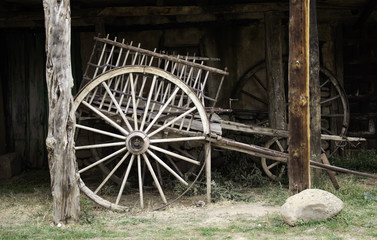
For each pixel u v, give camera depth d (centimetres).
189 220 572
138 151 634
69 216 564
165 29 966
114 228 541
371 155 939
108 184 819
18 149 1012
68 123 562
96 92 694
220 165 915
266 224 537
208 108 657
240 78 959
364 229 496
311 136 707
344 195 664
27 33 1008
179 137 684
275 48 854
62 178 559
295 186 560
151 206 666
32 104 1012
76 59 976
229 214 598
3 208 662
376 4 820
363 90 1009
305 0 552
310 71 708
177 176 642
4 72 1008
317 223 516
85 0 888
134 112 641
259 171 821
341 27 973
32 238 499
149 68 639
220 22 955
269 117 862
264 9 856
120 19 953
